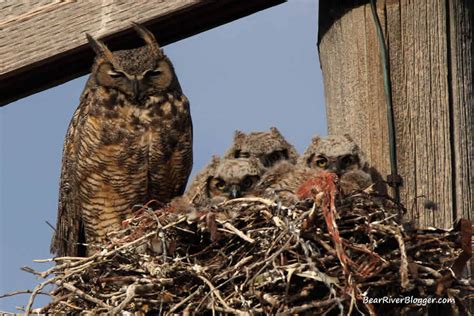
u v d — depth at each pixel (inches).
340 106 489.4
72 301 457.1
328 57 495.2
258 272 422.9
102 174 544.7
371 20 485.1
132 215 533.3
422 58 478.3
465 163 469.7
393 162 473.1
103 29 498.9
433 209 467.8
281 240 430.6
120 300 446.6
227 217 458.9
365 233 434.6
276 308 425.4
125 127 542.0
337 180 445.1
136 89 539.8
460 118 472.4
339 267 427.2
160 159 546.0
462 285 430.6
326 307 424.5
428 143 472.7
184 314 434.3
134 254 455.8
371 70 482.6
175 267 444.5
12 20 505.4
